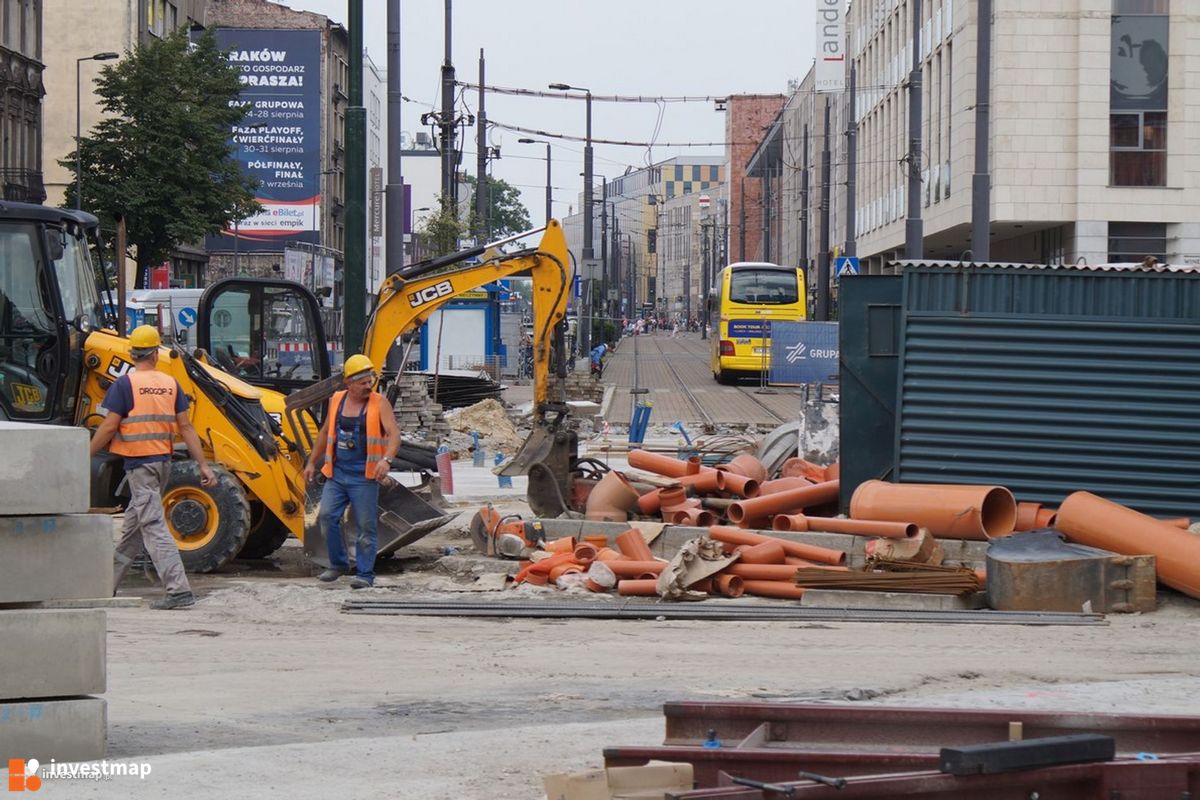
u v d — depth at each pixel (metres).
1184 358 32.84
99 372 32.16
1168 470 32.81
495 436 66.94
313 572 32.59
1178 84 93.31
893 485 31.80
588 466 52.88
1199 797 11.13
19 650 14.74
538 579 29.33
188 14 174.62
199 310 39.88
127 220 115.56
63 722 14.91
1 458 14.59
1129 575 26.97
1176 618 26.59
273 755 15.45
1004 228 103.19
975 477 33.44
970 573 27.53
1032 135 94.94
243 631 24.41
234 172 121.06
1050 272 33.41
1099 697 18.84
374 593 28.22
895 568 28.31
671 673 20.95
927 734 13.09
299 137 177.25
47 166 145.00
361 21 41.56
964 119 104.19
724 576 28.38
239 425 31.31
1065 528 29.34
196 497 30.75
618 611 26.42
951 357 33.59
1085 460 33.06
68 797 13.54
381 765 15.11
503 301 109.50
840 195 179.75
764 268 117.62
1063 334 33.19
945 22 113.19
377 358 36.16
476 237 103.31
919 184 70.62
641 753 12.33
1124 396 33.00
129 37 146.50
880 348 34.41
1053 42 94.38
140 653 22.17
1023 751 10.97
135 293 86.88
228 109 120.00
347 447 28.92
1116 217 93.88
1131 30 93.56
